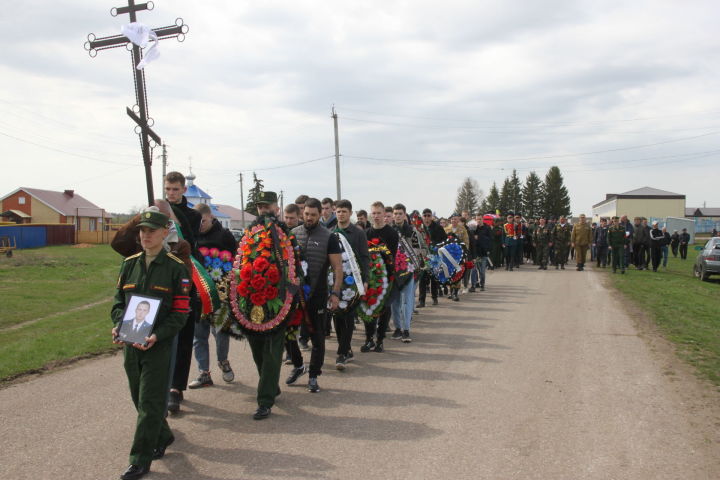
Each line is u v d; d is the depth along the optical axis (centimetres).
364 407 544
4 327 984
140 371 413
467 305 1220
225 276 637
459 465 406
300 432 479
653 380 613
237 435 473
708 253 1784
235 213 9575
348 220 708
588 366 677
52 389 597
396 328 877
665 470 393
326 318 712
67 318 1077
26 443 451
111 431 479
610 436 457
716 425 477
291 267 549
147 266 415
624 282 1647
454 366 693
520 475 388
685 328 902
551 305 1186
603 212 8538
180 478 390
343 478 388
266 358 525
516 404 543
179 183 573
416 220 1216
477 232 1469
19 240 4356
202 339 618
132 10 1014
